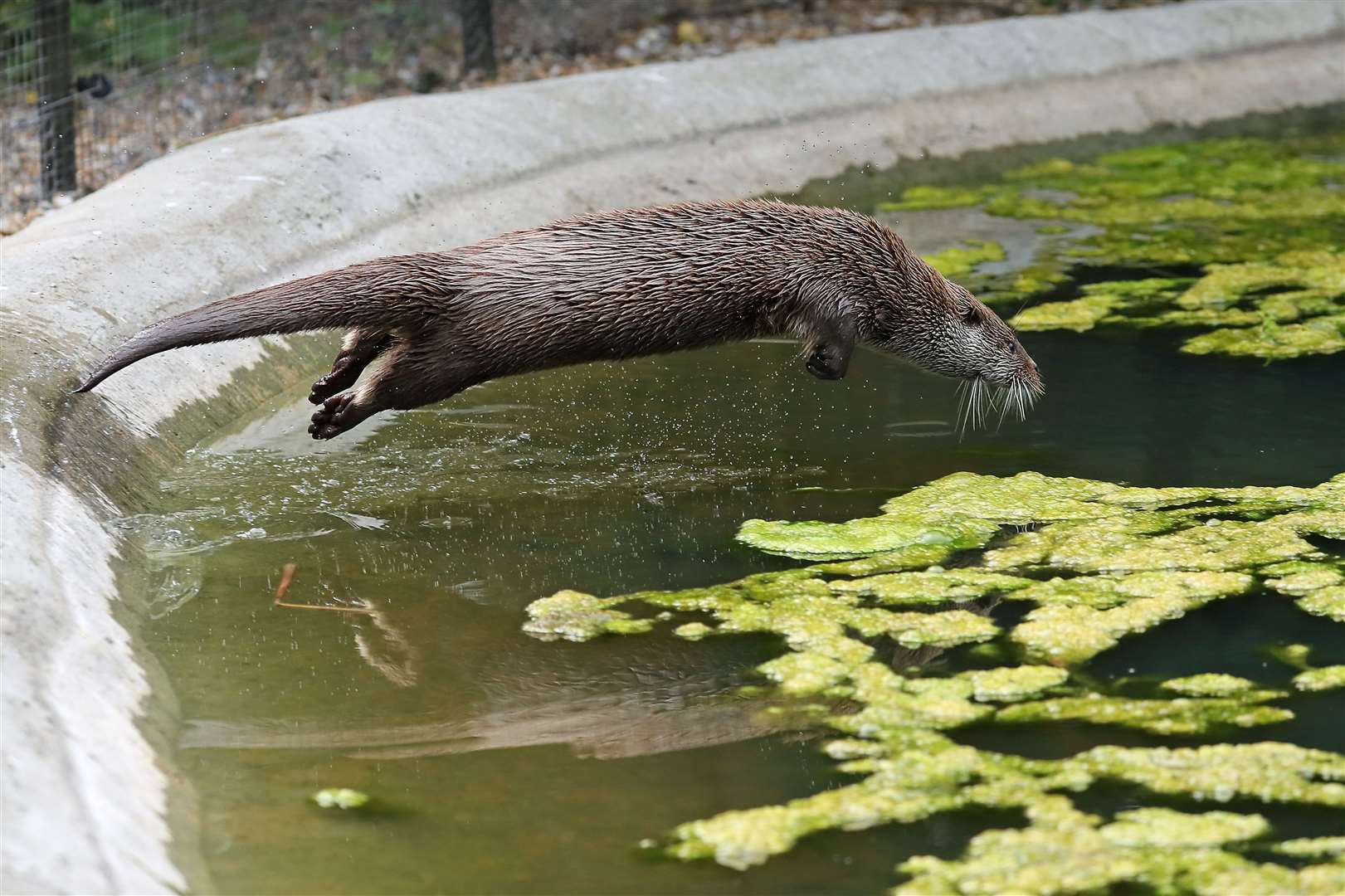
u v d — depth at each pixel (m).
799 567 8.95
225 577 8.68
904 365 12.70
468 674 7.66
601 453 10.74
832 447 10.90
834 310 9.82
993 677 7.52
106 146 16.95
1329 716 7.07
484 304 9.03
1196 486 10.03
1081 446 10.77
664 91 18.20
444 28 22.19
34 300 10.52
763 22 24.28
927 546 9.20
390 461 10.52
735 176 17.53
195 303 11.76
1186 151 20.20
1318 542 9.10
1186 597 8.38
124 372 10.43
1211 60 22.89
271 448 10.69
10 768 5.69
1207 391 11.73
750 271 9.52
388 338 9.25
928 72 20.56
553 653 7.88
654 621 8.22
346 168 14.45
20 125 16.03
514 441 10.93
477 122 16.12
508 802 6.49
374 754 6.88
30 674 6.45
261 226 13.09
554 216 15.55
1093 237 16.11
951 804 6.39
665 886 5.86
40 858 5.32
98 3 18.75
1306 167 19.25
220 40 20.00
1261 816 6.22
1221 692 7.33
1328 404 11.40
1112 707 7.20
